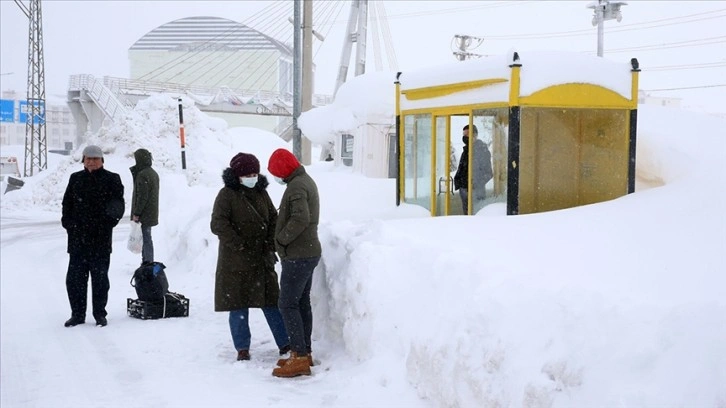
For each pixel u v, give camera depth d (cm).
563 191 920
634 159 948
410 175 1168
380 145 2362
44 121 4438
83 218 767
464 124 1019
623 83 938
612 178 944
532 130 897
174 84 4725
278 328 649
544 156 906
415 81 1102
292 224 587
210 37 8231
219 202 637
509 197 891
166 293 808
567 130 916
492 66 917
